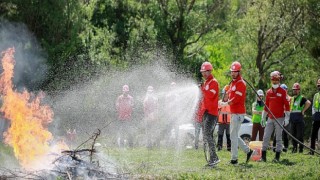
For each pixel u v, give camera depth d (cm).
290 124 2086
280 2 3778
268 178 1245
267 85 4019
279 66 4019
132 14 3762
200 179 1199
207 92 1462
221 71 4219
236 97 1510
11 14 2562
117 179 1105
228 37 4219
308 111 3422
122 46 3662
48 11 2595
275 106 1653
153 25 3731
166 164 1536
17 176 1073
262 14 3862
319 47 3366
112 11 3734
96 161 1201
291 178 1255
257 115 2223
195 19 3856
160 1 3809
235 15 4266
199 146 2209
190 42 3875
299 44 3759
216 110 1466
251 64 4031
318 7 3300
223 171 1371
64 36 2653
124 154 1816
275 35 3862
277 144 1672
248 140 2494
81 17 2769
